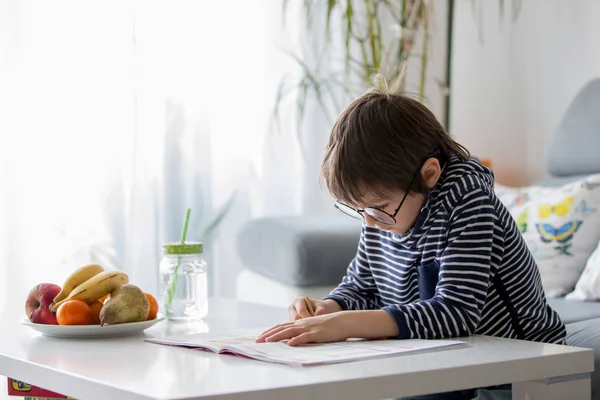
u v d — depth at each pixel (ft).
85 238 8.15
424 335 3.57
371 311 3.60
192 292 4.56
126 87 8.27
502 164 10.02
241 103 9.00
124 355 3.38
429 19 10.25
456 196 3.84
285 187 9.37
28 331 4.18
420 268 4.00
